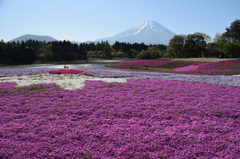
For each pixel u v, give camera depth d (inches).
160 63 2593.5
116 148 306.5
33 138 331.6
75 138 335.6
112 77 1058.7
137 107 498.0
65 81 840.3
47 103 522.0
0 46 4111.7
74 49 5580.7
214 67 1723.7
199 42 4724.4
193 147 308.8
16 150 293.4
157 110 479.8
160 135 345.7
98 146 311.3
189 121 415.8
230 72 1290.6
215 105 512.7
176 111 473.1
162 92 655.8
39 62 4288.9
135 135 345.7
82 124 395.2
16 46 4451.3
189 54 4690.0
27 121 406.6
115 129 370.3
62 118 424.5
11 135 340.5
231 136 339.6
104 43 7175.2
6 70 1380.4
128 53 6146.7
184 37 5009.8
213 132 362.9
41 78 1010.7
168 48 4933.6
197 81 878.4
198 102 544.1
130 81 863.7
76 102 533.3
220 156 284.5
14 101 530.9
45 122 400.5
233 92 657.6
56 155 283.7
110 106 506.3
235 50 3651.6
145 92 657.0
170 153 293.3
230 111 464.8
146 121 414.3
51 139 329.7
